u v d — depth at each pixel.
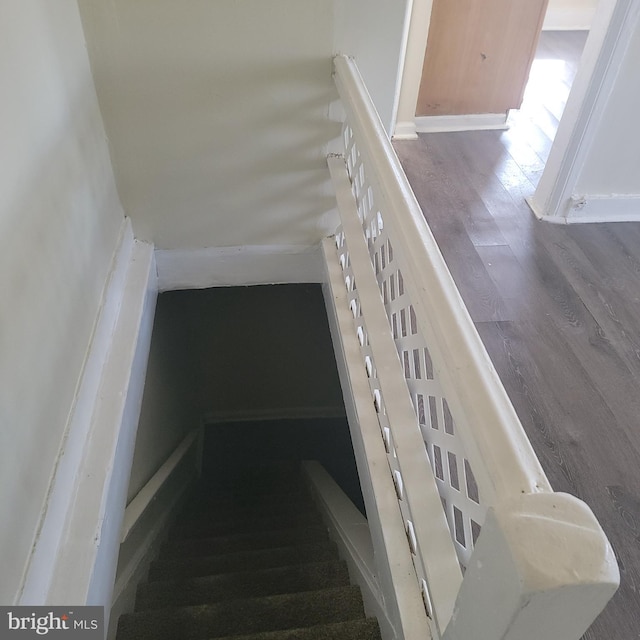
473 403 0.79
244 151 2.02
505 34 3.19
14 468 1.06
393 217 1.19
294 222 2.25
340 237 2.12
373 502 1.45
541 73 4.21
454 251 2.58
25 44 1.23
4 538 1.01
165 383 2.89
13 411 1.07
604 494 1.72
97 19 1.67
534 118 3.66
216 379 3.84
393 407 1.33
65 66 1.52
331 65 1.85
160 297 2.73
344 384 1.92
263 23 1.74
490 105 3.47
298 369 3.83
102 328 1.68
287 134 2.00
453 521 1.12
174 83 1.83
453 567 1.06
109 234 1.90
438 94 3.37
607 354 2.14
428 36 3.15
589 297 2.38
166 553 2.33
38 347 1.21
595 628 1.43
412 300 1.04
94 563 1.23
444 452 1.13
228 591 1.88
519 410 1.94
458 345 0.87
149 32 1.72
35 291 1.21
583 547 0.60
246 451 3.95
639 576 1.53
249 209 2.18
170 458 2.90
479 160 3.24
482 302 2.33
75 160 1.55
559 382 2.03
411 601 1.19
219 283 2.41
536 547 0.60
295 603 1.69
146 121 1.90
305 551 2.16
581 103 2.43
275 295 3.24
